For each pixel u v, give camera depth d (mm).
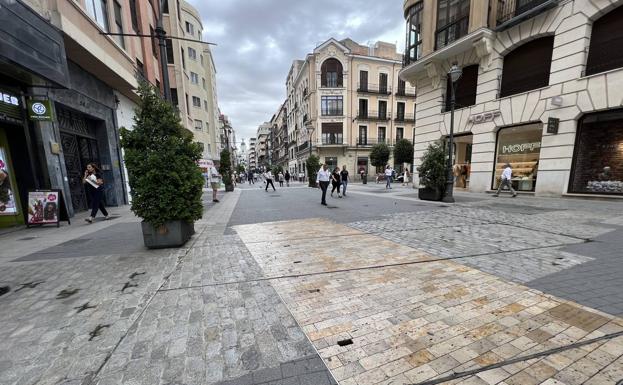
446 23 14352
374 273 3486
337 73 35469
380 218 7445
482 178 13359
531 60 11555
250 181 41500
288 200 13016
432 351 1990
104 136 11250
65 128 9164
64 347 2135
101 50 8930
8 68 6309
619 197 9094
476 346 2031
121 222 7664
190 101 26719
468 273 3428
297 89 46344
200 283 3293
